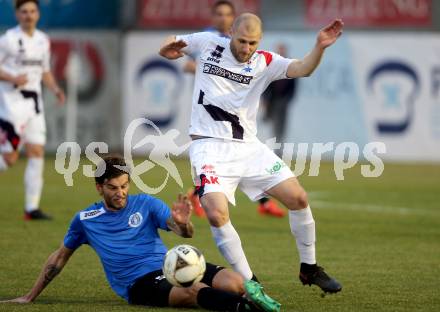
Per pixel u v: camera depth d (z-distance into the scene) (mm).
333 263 34594
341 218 48406
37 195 45969
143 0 83125
